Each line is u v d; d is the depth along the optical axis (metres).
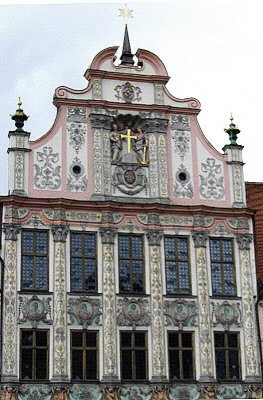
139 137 37.97
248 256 37.25
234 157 38.75
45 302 33.97
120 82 38.34
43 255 34.62
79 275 34.84
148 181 37.25
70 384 33.12
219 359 35.44
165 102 38.72
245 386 35.22
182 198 37.44
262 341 36.12
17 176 35.44
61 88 37.22
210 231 37.09
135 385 33.97
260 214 40.09
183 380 34.56
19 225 34.69
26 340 33.38
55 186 35.91
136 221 36.28
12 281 33.78
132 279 35.47
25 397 32.56
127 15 41.22
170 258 36.22
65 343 33.62
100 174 36.56
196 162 38.19
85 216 35.62
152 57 39.06
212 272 36.56
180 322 35.31
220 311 36.03
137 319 34.84
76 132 36.97
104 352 33.97
